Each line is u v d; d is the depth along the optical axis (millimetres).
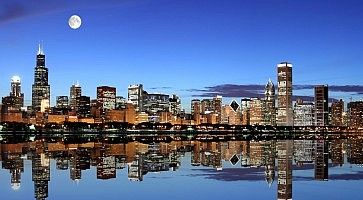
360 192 63062
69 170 89875
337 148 180875
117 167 96312
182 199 58250
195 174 83938
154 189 65625
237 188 66625
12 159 116750
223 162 110000
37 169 91750
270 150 163750
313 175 82562
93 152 148125
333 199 57938
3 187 67562
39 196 60281
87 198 58875
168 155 133625
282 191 64125
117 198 58906
